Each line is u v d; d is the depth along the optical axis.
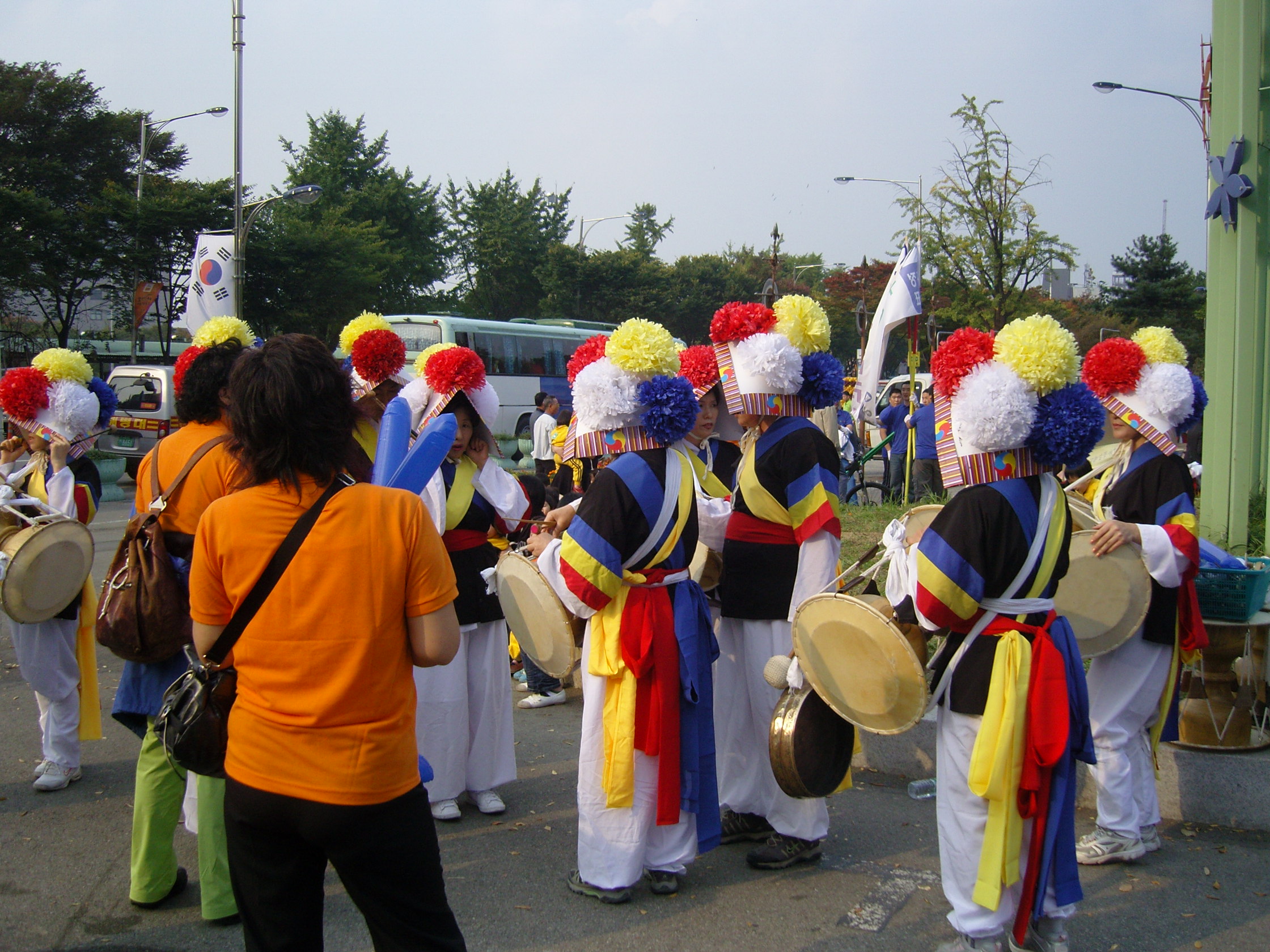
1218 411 6.49
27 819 4.15
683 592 3.46
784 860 3.72
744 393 3.68
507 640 4.45
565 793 4.57
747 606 3.78
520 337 24.27
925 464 12.05
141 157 28.77
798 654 3.19
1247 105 6.33
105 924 3.31
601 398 3.34
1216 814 4.02
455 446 4.29
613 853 3.41
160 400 17.17
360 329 4.91
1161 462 3.70
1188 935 3.21
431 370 4.23
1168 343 3.83
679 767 3.39
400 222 39.84
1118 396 3.79
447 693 4.17
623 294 42.03
